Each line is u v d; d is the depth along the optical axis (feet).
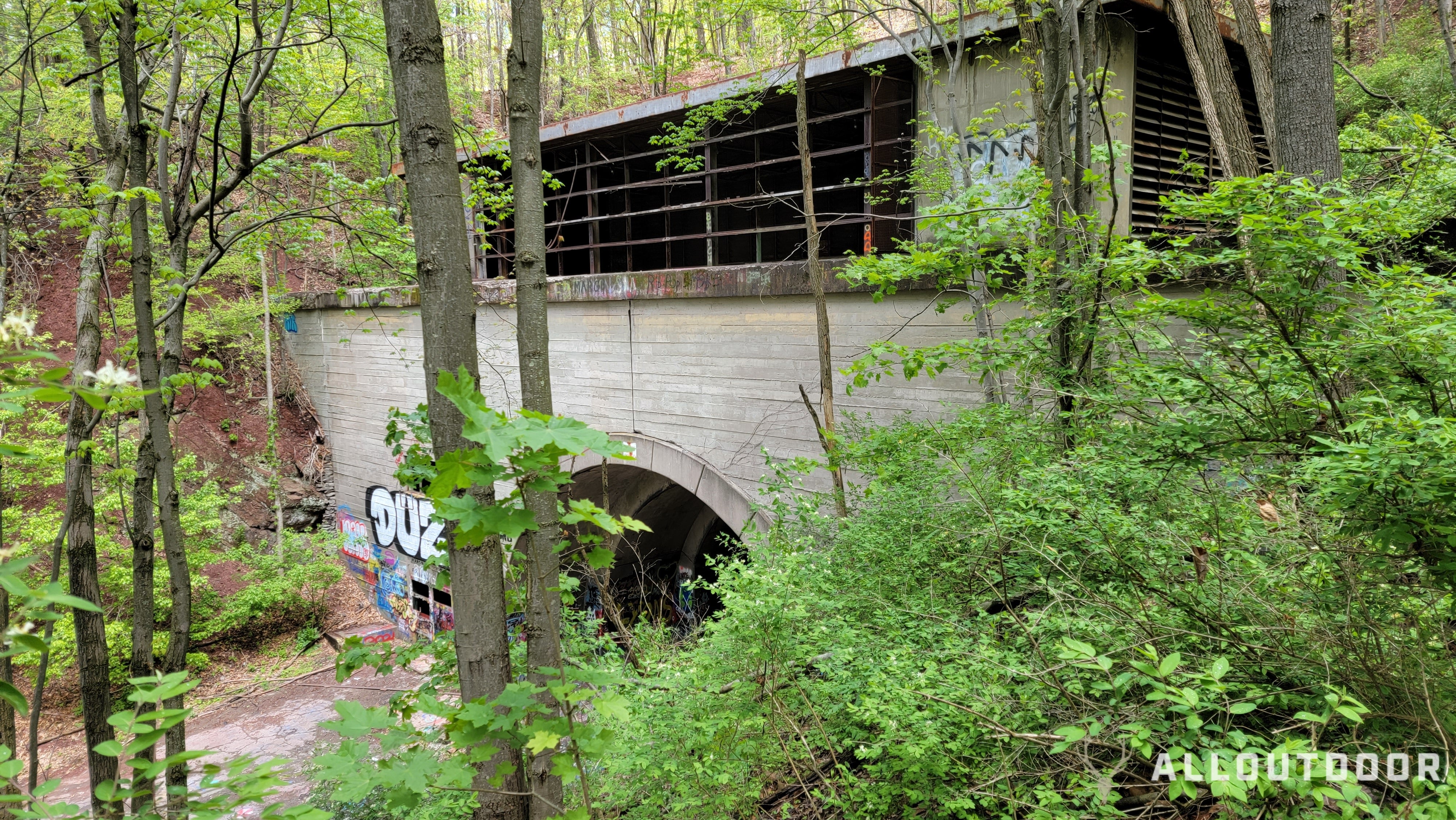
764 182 48.65
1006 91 29.78
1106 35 24.45
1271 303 12.67
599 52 87.61
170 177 30.83
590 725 8.04
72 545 17.30
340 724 7.39
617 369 39.47
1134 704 10.48
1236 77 34.01
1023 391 20.34
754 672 13.80
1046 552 13.61
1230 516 13.03
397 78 10.03
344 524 59.82
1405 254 19.61
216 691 44.91
